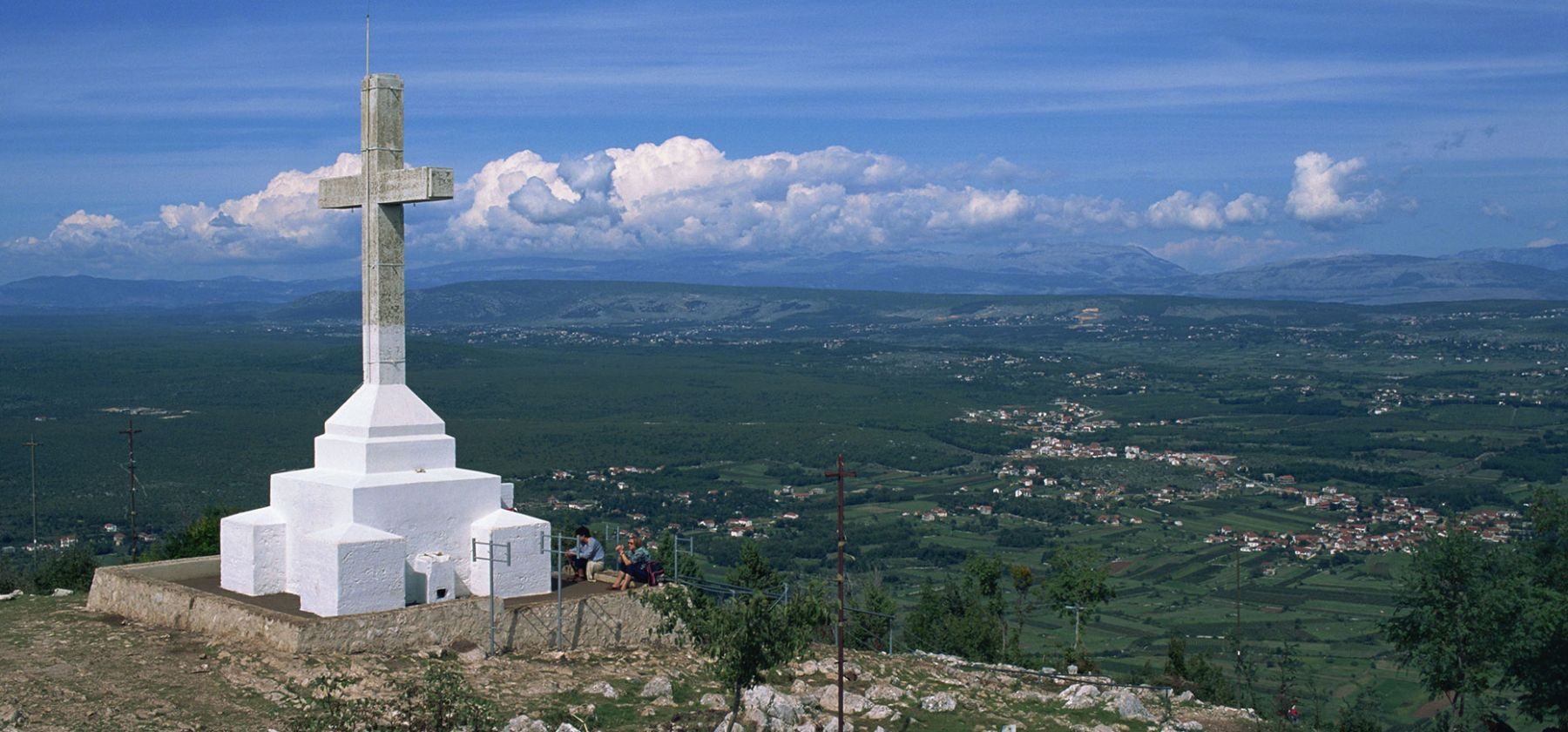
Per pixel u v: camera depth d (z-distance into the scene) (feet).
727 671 72.84
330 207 98.94
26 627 86.43
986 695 93.35
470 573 92.99
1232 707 106.83
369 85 96.12
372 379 95.40
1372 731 116.88
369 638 81.61
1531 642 106.42
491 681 79.87
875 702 86.38
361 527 86.02
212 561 100.73
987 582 169.78
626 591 94.12
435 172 92.12
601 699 79.10
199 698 72.79
